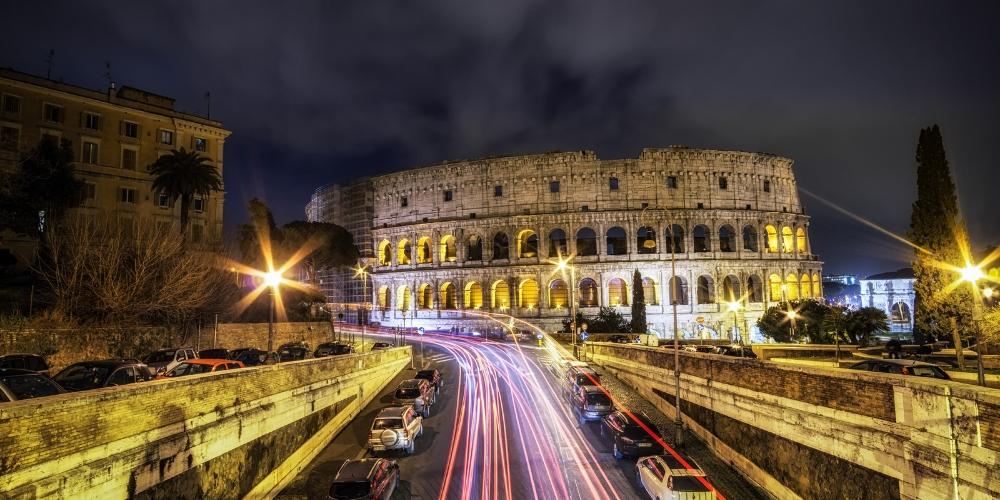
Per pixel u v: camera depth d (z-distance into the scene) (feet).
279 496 83.05
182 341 158.10
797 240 329.93
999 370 120.67
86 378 79.82
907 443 56.44
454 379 171.42
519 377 172.96
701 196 311.27
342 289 401.70
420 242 344.49
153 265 146.10
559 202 313.94
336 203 414.00
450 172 332.39
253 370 81.46
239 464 75.46
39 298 147.95
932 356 145.28
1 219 160.97
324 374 111.34
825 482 69.31
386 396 147.43
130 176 233.96
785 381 78.74
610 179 313.73
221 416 71.46
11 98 209.05
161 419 60.23
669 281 301.63
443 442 106.83
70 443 48.65
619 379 162.61
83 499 49.01
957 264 135.44
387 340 279.49
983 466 48.44
